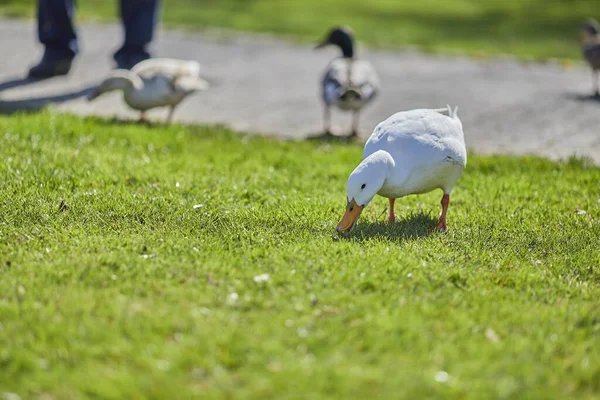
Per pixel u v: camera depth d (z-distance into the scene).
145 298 6.84
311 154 13.26
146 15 18.77
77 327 6.22
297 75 21.44
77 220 8.82
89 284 7.07
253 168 11.88
